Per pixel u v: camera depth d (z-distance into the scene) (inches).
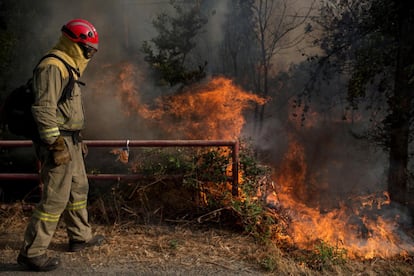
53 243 175.6
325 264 163.8
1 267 154.6
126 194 217.5
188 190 209.0
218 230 190.2
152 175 205.2
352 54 359.9
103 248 170.6
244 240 182.1
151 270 154.3
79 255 165.5
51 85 139.5
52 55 145.0
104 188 256.8
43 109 138.0
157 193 212.4
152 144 195.8
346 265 165.9
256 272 154.7
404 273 165.6
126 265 157.8
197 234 186.7
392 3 316.5
